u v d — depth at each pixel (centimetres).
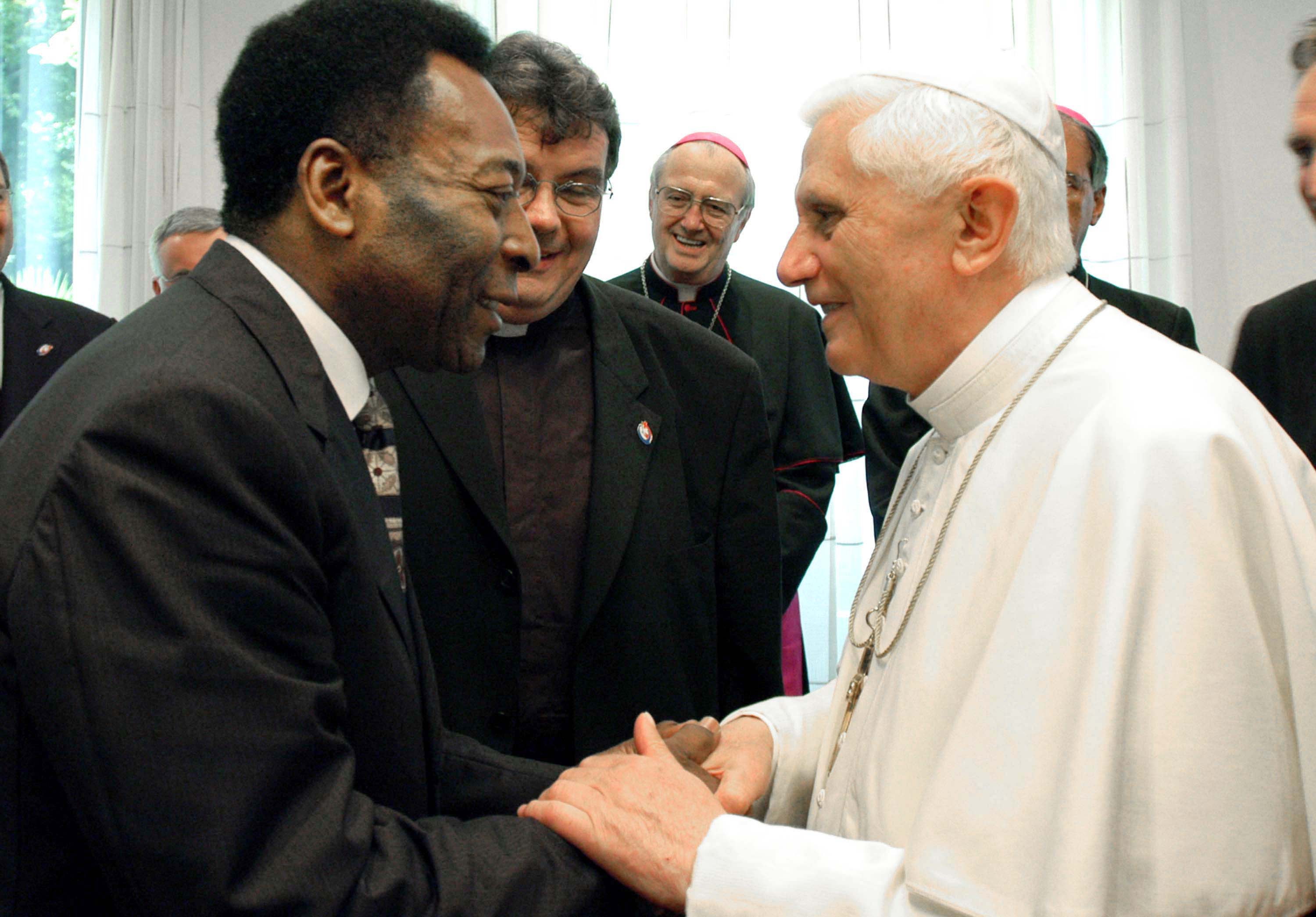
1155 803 97
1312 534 108
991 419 130
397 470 149
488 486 169
